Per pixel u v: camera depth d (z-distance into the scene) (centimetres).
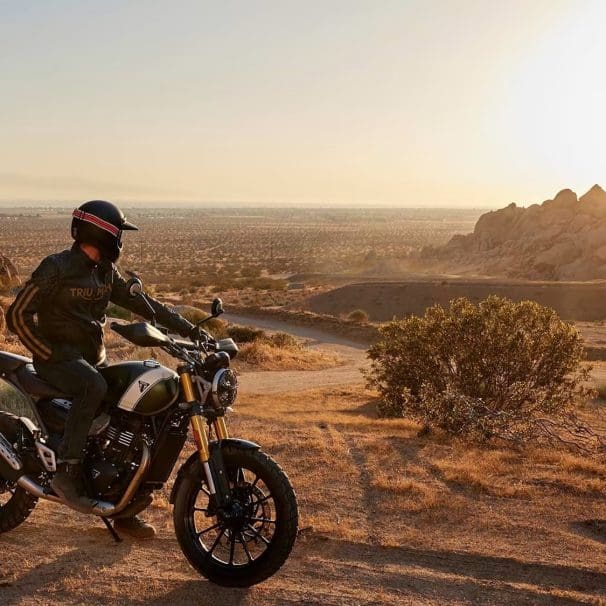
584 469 712
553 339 1271
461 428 955
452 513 578
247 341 3731
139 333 417
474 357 1291
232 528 445
